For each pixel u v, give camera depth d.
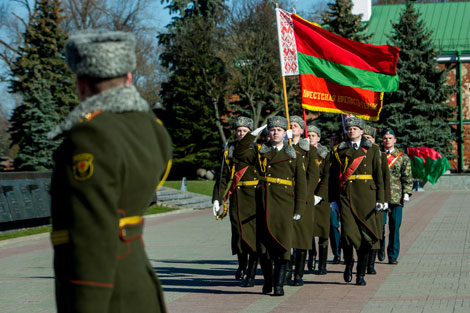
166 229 17.45
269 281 7.83
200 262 11.02
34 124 36.12
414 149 35.19
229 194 8.27
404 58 39.66
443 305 6.88
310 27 10.41
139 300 2.49
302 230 8.21
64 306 2.32
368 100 10.83
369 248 8.41
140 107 2.57
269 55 40.38
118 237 2.39
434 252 11.13
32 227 17.66
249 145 8.08
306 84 10.53
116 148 2.35
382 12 52.69
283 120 7.87
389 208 10.29
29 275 10.26
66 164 2.34
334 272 9.68
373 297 7.49
